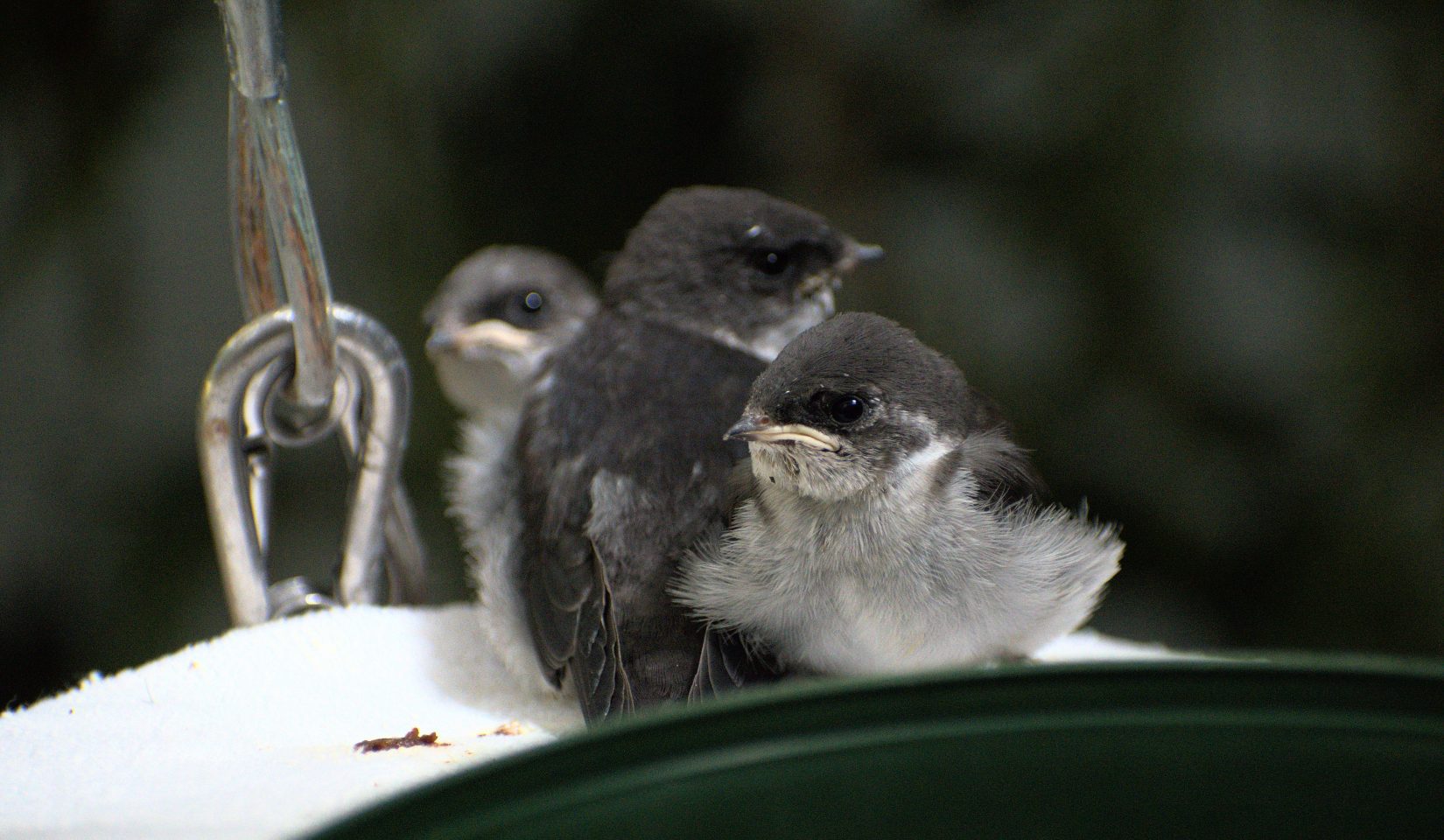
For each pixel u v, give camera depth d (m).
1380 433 11.59
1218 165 11.45
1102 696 2.74
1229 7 11.35
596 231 12.82
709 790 2.59
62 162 10.73
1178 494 11.78
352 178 11.14
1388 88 11.43
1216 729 2.71
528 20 11.48
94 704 4.68
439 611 5.85
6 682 10.94
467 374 10.74
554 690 5.13
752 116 12.66
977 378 11.72
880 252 7.21
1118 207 11.52
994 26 11.98
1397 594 11.52
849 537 4.91
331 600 5.79
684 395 5.69
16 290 10.60
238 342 5.11
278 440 5.48
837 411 4.98
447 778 2.44
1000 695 2.74
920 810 2.68
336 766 4.11
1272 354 11.52
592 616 4.93
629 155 12.88
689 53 12.70
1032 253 11.80
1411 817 2.71
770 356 6.76
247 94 4.70
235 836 3.46
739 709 2.65
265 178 4.80
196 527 10.94
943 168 12.42
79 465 10.76
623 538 5.09
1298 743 2.72
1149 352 11.62
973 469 5.16
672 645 4.89
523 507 5.57
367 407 5.51
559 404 5.83
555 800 2.49
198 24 10.82
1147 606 11.84
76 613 10.95
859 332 5.31
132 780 3.95
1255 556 11.88
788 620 4.91
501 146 12.35
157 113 10.70
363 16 11.00
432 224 11.46
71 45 10.81
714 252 6.71
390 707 4.84
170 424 10.69
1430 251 11.62
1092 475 11.85
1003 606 4.96
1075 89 11.55
